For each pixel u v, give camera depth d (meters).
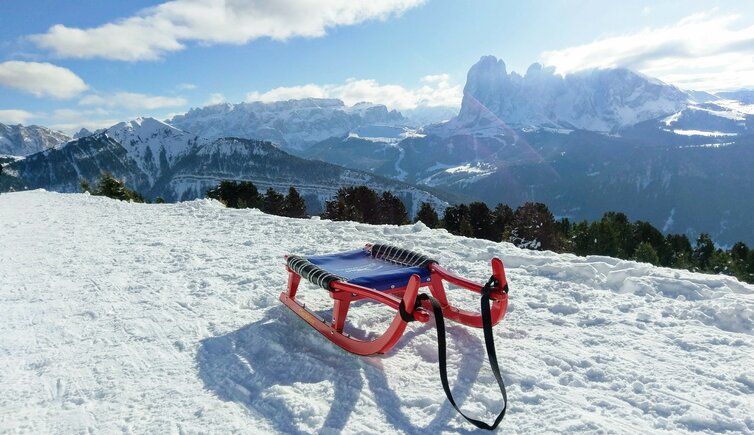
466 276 5.91
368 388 3.28
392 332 3.22
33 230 11.12
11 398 3.41
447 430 2.76
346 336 3.79
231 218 11.12
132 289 5.94
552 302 4.75
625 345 3.75
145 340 4.34
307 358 3.78
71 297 5.73
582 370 3.37
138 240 9.16
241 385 3.43
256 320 4.66
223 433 2.84
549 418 2.81
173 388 3.44
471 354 3.70
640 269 5.43
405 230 8.82
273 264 6.74
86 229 10.89
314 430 2.82
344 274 4.26
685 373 3.27
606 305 4.65
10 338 4.53
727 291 4.71
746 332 3.92
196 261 7.19
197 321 4.72
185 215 12.14
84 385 3.55
